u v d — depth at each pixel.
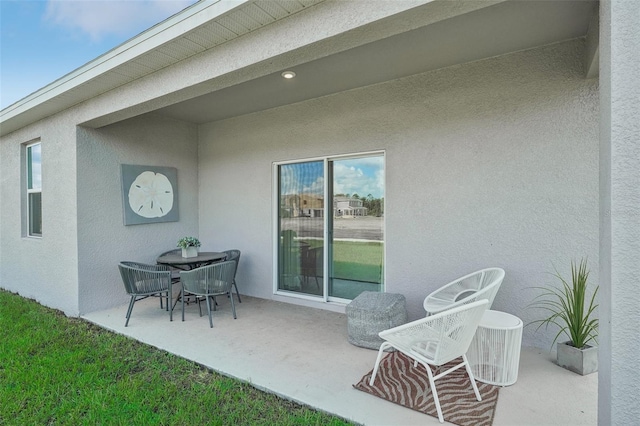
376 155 4.15
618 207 1.36
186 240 4.67
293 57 2.57
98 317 4.27
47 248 4.88
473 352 2.64
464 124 3.51
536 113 3.17
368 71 3.64
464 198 3.52
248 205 5.23
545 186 3.15
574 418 2.15
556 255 3.12
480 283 3.20
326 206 4.48
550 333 3.16
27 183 5.58
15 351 3.29
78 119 4.27
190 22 2.61
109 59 3.28
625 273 1.35
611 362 1.37
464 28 2.78
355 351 3.23
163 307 4.69
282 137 4.83
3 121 5.04
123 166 4.79
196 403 2.42
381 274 4.15
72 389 2.63
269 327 3.89
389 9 2.04
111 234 4.68
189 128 5.68
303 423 2.19
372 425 2.12
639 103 1.33
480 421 2.11
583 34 2.91
